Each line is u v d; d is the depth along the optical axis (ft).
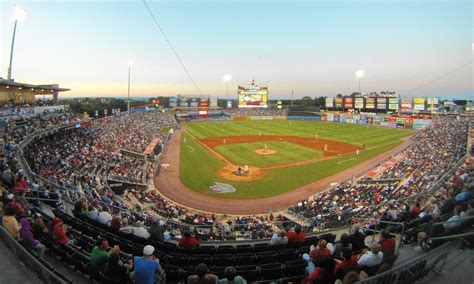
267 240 47.26
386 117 290.56
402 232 28.35
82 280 23.95
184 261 30.66
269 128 273.75
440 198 43.01
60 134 143.84
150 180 111.45
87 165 109.60
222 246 40.47
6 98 156.87
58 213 41.60
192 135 230.27
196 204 88.89
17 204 31.27
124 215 58.44
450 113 332.60
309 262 24.57
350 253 21.34
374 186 94.58
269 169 127.85
